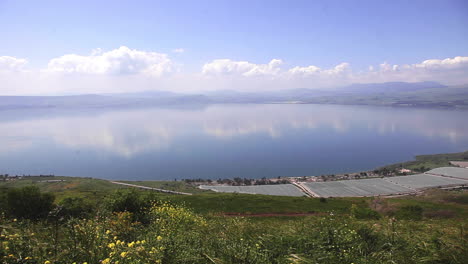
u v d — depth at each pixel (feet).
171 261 18.39
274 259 21.34
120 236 24.81
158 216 41.81
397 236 27.30
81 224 19.69
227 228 32.30
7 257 16.35
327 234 25.89
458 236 26.07
